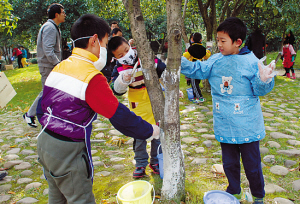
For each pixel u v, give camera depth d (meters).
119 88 2.37
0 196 2.69
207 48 6.30
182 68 2.14
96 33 1.61
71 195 1.54
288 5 4.17
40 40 3.85
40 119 1.58
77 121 1.50
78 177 1.52
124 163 3.31
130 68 2.56
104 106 1.52
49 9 3.87
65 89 1.48
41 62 3.92
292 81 8.66
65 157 1.48
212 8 6.58
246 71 1.93
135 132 1.64
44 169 1.65
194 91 6.22
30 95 8.06
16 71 14.66
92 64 1.59
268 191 2.49
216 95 2.09
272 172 2.88
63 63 1.60
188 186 2.55
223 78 2.00
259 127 2.01
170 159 2.08
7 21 5.02
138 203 1.86
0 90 2.76
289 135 3.96
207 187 2.54
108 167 3.23
